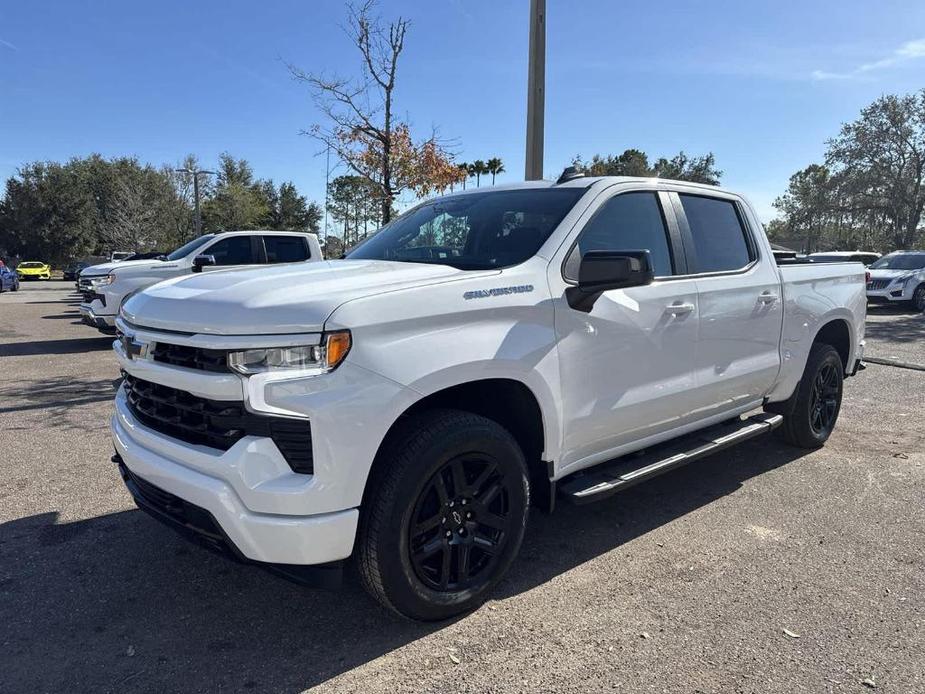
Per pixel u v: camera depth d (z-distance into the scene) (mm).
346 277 2887
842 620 2951
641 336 3527
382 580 2646
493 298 2898
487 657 2688
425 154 12117
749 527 3957
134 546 3672
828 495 4465
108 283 10906
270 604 3092
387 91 11383
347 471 2461
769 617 2979
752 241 4543
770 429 4594
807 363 5129
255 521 2432
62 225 70562
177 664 2643
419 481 2658
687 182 4223
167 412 2818
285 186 80562
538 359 3021
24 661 2662
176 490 2631
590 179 3709
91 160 74125
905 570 3414
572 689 2488
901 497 4426
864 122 37000
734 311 4156
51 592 3193
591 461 3500
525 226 3453
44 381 8336
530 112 7711
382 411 2516
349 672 2594
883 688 2482
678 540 3781
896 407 6949
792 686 2498
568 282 3234
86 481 4676
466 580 2939
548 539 3805
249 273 3105
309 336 2414
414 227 4023
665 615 2992
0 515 4086
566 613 3014
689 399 3910
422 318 2656
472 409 3180
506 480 3014
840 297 5293
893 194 36281
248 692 2479
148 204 58219
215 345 2459
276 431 2434
